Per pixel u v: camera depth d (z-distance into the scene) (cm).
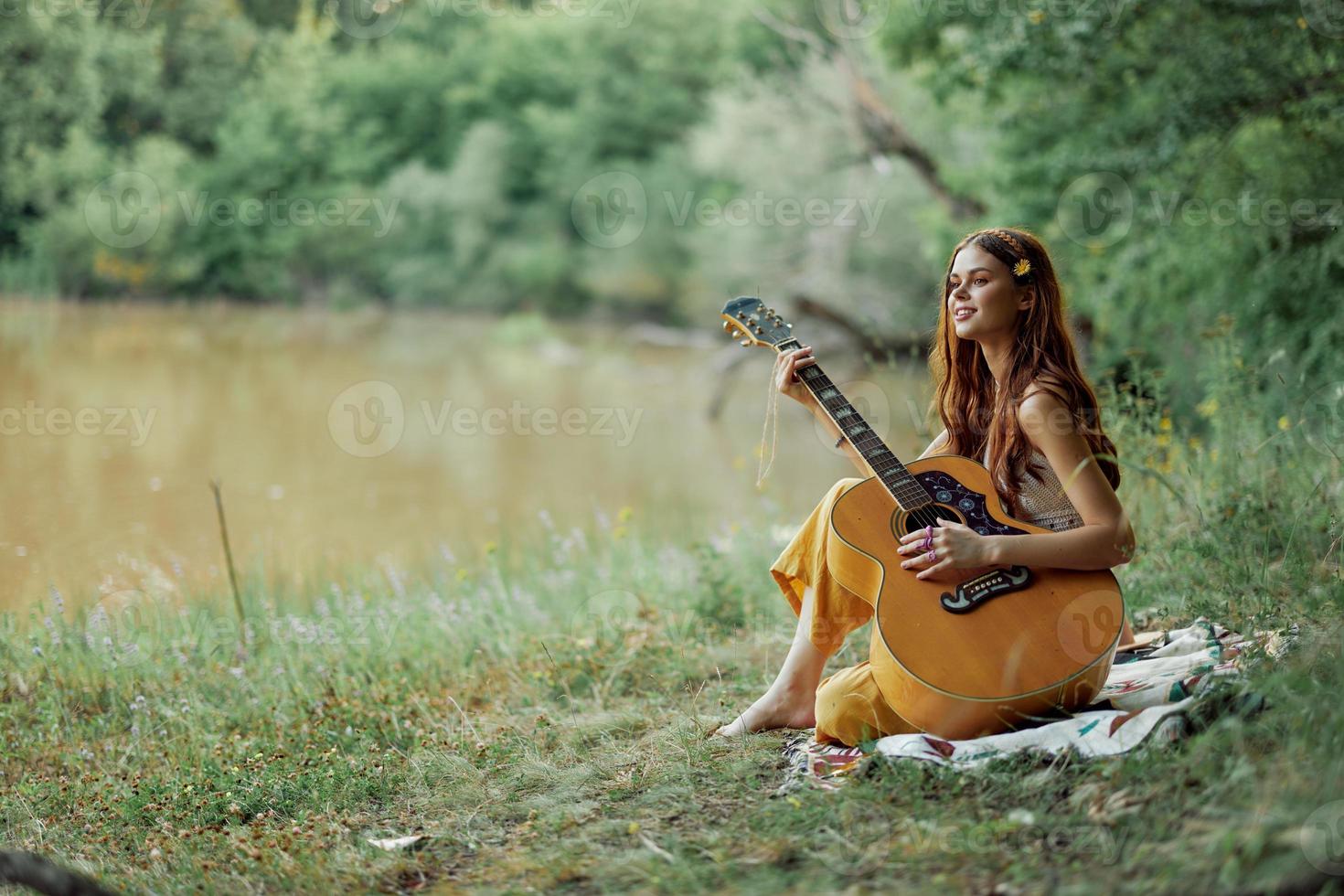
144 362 1919
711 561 553
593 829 279
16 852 217
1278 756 236
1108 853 219
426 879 269
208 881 277
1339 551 371
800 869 239
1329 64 905
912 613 282
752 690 390
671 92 3375
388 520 1017
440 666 480
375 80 3738
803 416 1775
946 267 315
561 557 680
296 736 394
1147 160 987
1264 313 930
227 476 1161
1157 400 524
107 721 431
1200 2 943
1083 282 1089
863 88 1627
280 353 2202
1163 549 433
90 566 741
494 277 3366
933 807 254
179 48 3178
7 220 2583
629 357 2473
